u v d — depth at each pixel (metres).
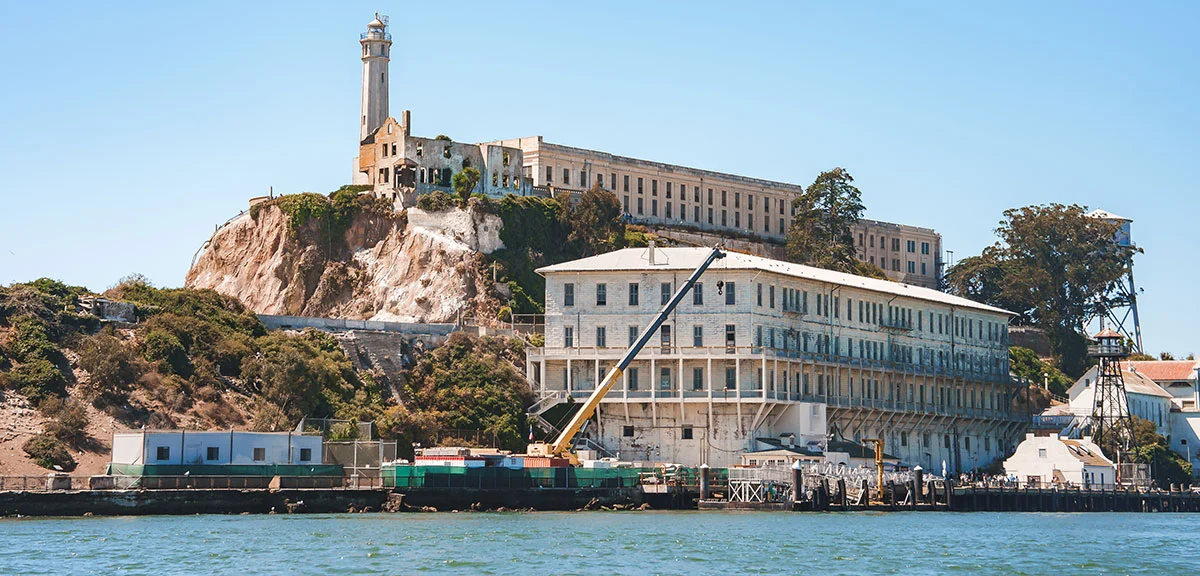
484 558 102.38
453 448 148.62
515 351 186.50
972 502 166.25
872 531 127.94
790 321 182.75
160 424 148.75
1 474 131.25
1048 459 186.00
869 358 195.00
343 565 98.12
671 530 123.62
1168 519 163.62
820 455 173.25
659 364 177.88
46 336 153.38
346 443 143.62
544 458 146.88
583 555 104.88
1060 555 112.62
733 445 174.62
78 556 99.81
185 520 123.38
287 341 167.88
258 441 136.12
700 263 179.00
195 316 167.75
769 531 124.81
